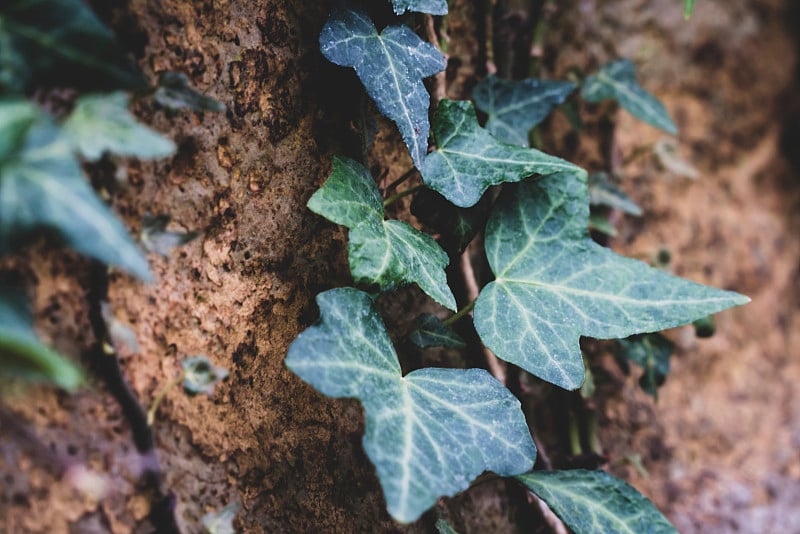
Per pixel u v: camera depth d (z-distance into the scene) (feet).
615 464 0.99
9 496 0.67
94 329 0.70
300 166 0.79
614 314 0.78
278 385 0.78
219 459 0.76
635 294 0.78
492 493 0.89
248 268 0.77
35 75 0.63
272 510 0.77
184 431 0.74
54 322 0.69
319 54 0.80
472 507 0.87
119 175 0.71
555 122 1.02
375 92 0.75
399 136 0.86
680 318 0.77
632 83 0.98
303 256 0.80
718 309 0.77
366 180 0.76
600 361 1.01
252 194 0.77
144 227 0.71
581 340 0.97
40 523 0.68
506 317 0.78
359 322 0.73
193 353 0.75
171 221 0.74
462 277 0.86
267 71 0.78
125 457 0.71
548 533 0.89
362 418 0.82
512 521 0.90
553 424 0.96
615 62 0.99
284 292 0.79
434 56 0.79
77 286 0.70
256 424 0.77
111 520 0.71
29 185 0.61
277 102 0.78
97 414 0.70
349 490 0.81
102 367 0.70
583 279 0.79
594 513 0.78
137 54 0.72
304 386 0.80
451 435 0.71
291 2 0.78
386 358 0.74
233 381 0.77
